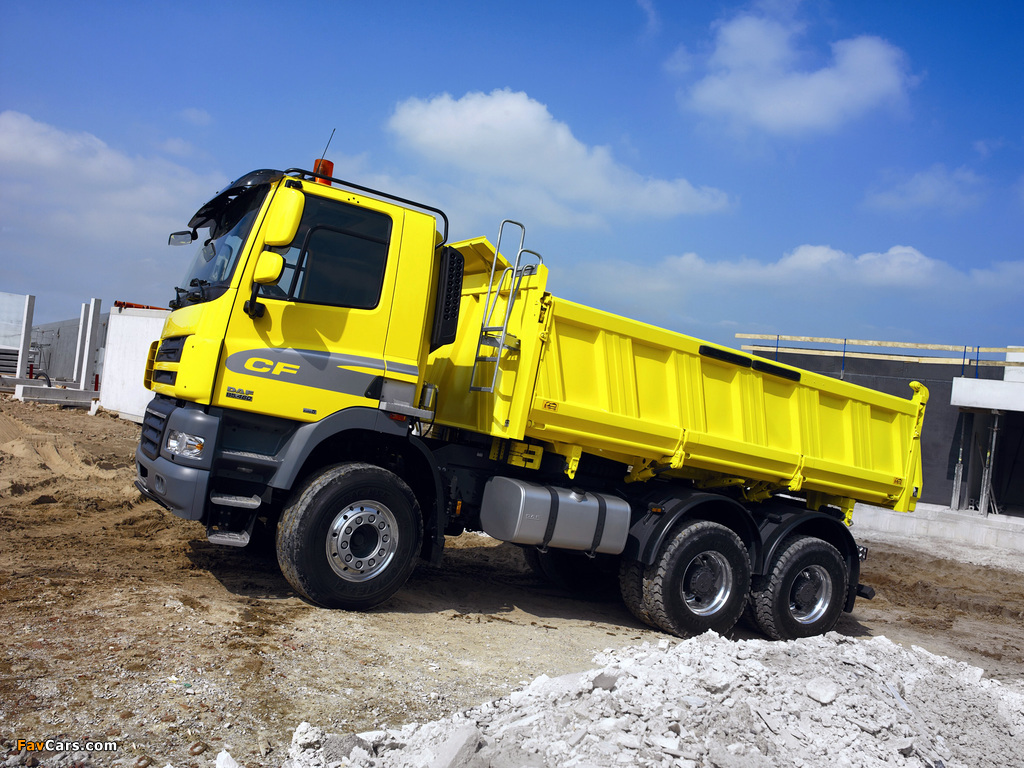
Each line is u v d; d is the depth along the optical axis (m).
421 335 5.96
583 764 3.29
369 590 5.63
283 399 5.41
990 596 10.74
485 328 6.52
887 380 17.80
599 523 6.43
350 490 5.54
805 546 7.45
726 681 4.24
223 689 3.89
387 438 5.92
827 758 3.86
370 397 5.71
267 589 5.91
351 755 3.27
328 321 5.59
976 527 14.79
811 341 18.38
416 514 5.86
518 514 6.05
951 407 17.14
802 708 4.28
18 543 6.66
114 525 7.93
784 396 7.77
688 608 6.67
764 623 7.39
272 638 4.77
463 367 6.81
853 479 8.31
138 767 3.07
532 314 6.04
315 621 5.25
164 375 5.82
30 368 27.00
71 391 20.38
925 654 5.95
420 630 5.55
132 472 11.48
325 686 4.18
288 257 5.48
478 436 6.58
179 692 3.78
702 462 7.15
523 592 7.83
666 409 6.92
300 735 3.37
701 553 6.77
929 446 17.33
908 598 10.37
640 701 3.93
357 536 5.64
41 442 11.86
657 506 6.70
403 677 4.52
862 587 8.18
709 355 7.12
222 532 5.35
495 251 6.33
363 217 5.78
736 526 7.30
